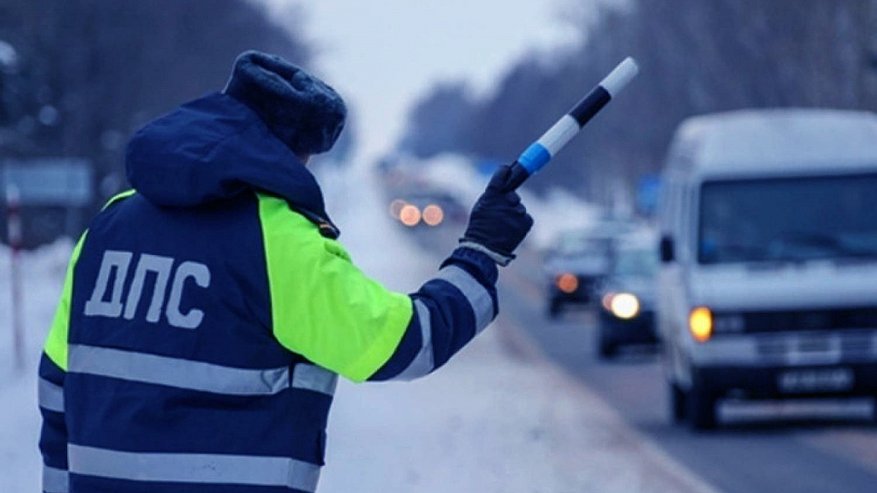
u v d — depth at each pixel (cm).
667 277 2266
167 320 459
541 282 7138
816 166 2120
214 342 455
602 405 2511
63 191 3136
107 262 475
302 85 484
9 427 1886
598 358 3628
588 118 501
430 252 8931
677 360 2217
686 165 2214
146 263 467
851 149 2123
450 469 1697
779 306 2056
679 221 2202
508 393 2672
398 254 8681
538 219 12019
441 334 464
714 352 2064
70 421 474
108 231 480
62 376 494
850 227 2105
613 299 3528
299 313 454
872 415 2288
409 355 458
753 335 2062
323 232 465
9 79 3903
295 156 470
